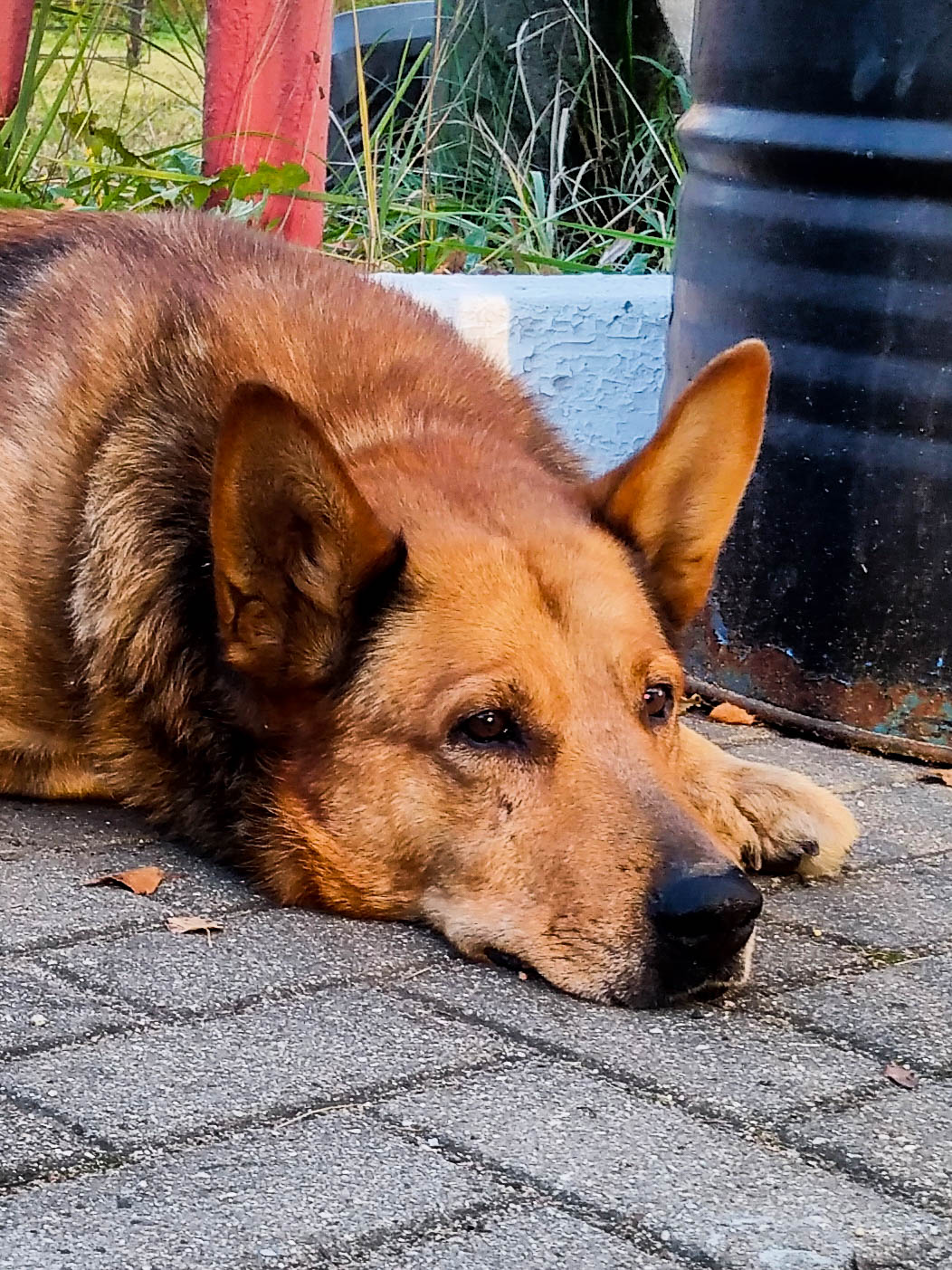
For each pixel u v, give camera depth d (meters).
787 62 4.37
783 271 4.43
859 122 4.22
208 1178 2.18
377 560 3.03
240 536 3.03
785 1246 2.08
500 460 3.45
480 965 2.98
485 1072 2.54
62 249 4.01
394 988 2.86
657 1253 2.06
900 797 4.12
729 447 3.35
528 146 8.07
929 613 4.35
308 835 3.16
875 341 4.28
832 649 4.49
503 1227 2.10
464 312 5.57
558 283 5.99
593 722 2.99
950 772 4.32
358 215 7.63
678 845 2.85
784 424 4.48
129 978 2.83
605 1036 2.70
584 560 3.15
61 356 3.69
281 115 6.25
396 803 3.06
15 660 3.52
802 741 4.58
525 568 3.08
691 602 3.45
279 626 3.09
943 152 4.10
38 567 3.50
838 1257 2.06
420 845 3.05
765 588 4.60
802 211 4.37
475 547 3.10
